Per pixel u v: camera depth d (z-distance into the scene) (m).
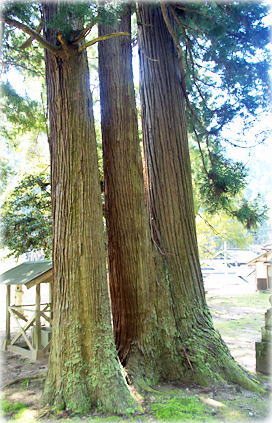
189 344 4.06
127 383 3.50
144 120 4.84
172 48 4.98
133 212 4.09
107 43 4.46
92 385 3.20
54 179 3.66
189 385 3.79
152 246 4.27
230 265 22.80
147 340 3.94
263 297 13.23
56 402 3.17
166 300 4.16
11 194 7.91
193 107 6.11
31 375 4.56
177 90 4.89
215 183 6.09
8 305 6.33
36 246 7.71
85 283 3.38
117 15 3.38
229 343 6.25
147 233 4.15
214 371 3.90
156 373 3.85
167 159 4.60
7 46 5.79
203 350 4.02
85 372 3.25
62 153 3.55
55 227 3.57
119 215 4.12
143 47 4.93
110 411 3.06
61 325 3.37
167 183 4.54
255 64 4.96
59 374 3.27
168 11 4.81
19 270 6.41
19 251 7.69
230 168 6.21
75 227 3.43
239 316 9.17
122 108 4.29
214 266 22.34
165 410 3.11
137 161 4.22
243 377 3.88
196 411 3.15
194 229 4.66
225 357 4.05
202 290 4.54
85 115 3.62
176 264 4.36
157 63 4.81
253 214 6.09
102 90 4.46
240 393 3.64
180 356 3.99
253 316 9.17
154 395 3.46
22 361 5.38
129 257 4.04
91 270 3.42
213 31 4.50
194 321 4.23
